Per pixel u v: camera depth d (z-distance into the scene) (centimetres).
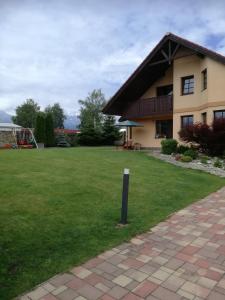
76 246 397
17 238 407
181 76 1844
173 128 1889
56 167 919
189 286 312
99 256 376
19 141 2630
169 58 1806
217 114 1565
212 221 524
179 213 568
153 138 2166
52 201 567
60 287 306
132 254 384
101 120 5791
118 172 910
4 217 473
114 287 308
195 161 1264
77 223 474
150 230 473
